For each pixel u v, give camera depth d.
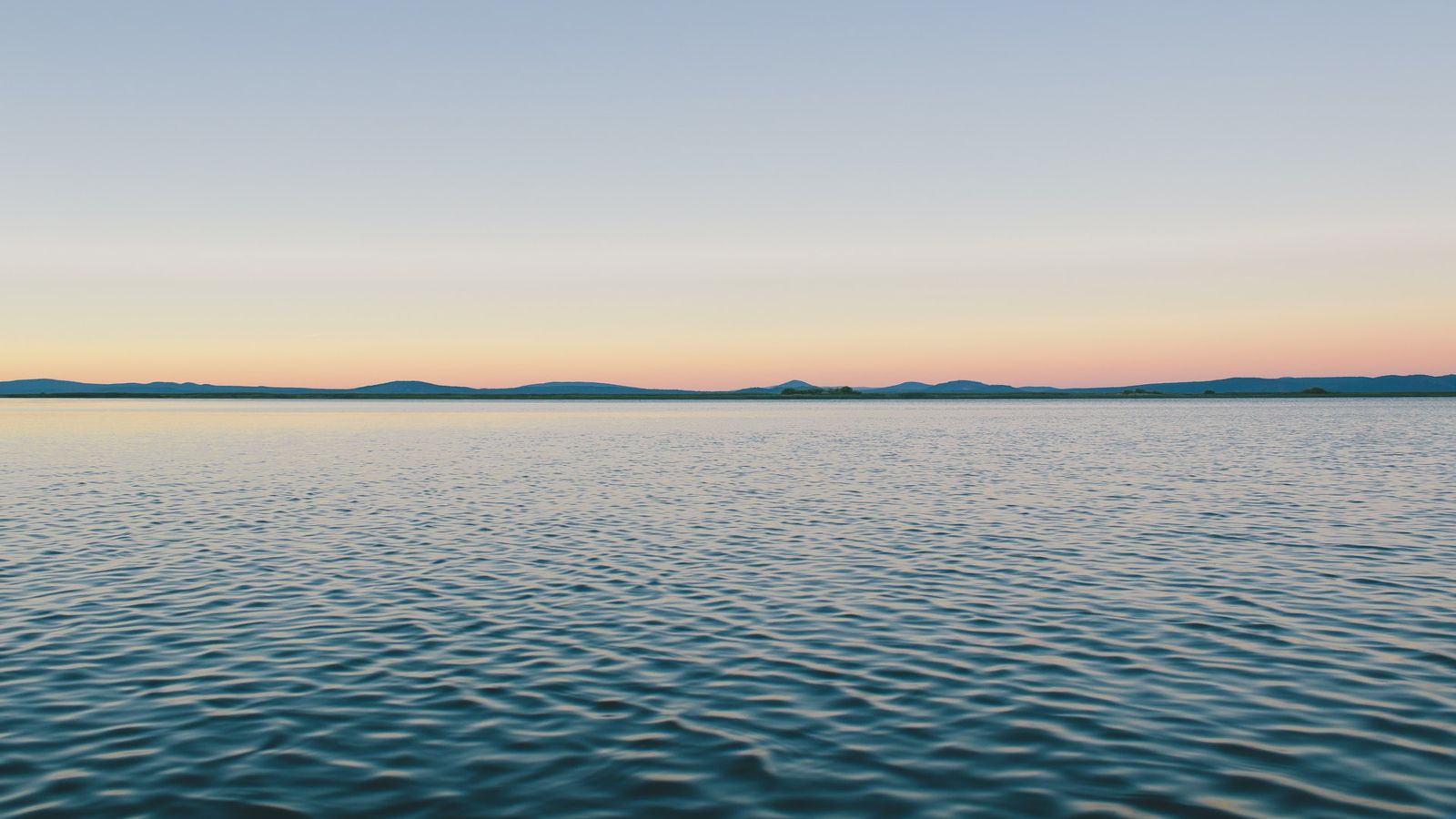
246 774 12.05
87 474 53.00
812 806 11.12
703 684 15.64
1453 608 20.56
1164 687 15.38
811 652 17.48
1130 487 45.34
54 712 14.29
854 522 33.91
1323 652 17.31
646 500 40.59
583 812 11.01
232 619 19.94
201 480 49.44
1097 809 10.99
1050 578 24.08
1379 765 12.14
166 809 11.07
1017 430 111.50
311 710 14.41
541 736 13.34
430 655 17.31
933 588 22.97
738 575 24.59
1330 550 27.81
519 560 26.78
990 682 15.73
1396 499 40.00
